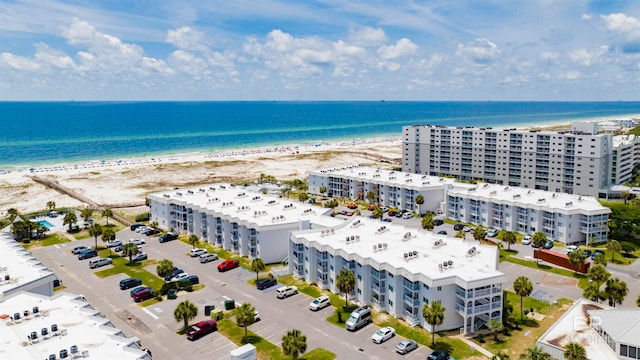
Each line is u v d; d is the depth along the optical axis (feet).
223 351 305.12
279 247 467.52
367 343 311.68
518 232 562.25
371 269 361.71
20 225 553.64
